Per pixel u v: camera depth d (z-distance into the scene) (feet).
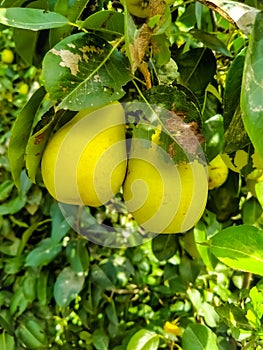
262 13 0.68
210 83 1.18
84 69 0.80
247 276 1.69
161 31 0.79
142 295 2.14
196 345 1.11
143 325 2.09
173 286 1.76
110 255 2.03
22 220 2.14
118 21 0.85
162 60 0.83
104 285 1.94
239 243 0.95
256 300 1.03
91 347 2.06
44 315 2.02
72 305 2.03
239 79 0.90
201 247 1.36
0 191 2.08
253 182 1.30
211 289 1.79
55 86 0.78
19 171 0.94
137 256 2.07
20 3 1.15
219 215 1.40
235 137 0.95
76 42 0.82
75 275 1.86
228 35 1.25
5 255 2.12
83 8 0.92
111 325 2.00
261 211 1.49
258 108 0.63
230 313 1.07
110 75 0.81
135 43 0.77
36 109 0.89
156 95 0.85
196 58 1.16
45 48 1.27
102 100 0.79
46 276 1.95
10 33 2.26
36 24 0.84
